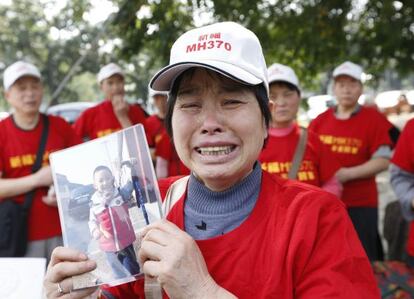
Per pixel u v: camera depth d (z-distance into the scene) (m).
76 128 4.97
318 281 1.20
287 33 5.52
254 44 1.31
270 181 1.39
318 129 4.13
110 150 1.39
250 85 1.28
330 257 1.23
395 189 3.01
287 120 3.13
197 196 1.40
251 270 1.25
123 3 4.72
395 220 3.54
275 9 5.28
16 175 3.43
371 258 3.87
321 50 5.62
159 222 1.28
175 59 1.33
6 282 1.55
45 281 1.36
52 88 19.98
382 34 5.46
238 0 4.71
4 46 19.92
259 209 1.32
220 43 1.27
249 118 1.29
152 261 1.23
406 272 2.91
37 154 3.46
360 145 3.89
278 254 1.24
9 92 3.48
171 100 1.39
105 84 4.92
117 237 1.33
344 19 5.50
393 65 6.08
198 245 1.31
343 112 4.04
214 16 4.74
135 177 1.36
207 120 1.28
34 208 3.36
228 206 1.35
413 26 5.33
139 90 12.01
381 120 3.90
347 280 1.21
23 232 3.29
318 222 1.27
